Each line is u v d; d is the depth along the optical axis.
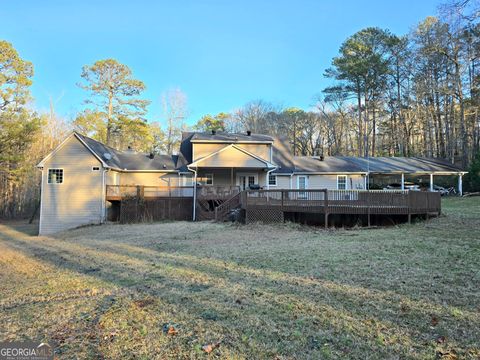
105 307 4.61
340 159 25.42
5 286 6.47
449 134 29.05
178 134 42.06
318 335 3.49
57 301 5.04
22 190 30.94
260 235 11.35
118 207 21.14
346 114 42.88
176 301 4.73
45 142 32.31
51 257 9.78
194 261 7.52
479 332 3.38
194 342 3.41
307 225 13.45
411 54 27.92
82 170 19.61
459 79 21.48
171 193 20.33
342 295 4.69
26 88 23.88
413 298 4.43
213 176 22.02
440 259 6.51
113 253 9.39
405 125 34.12
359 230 11.65
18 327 3.97
